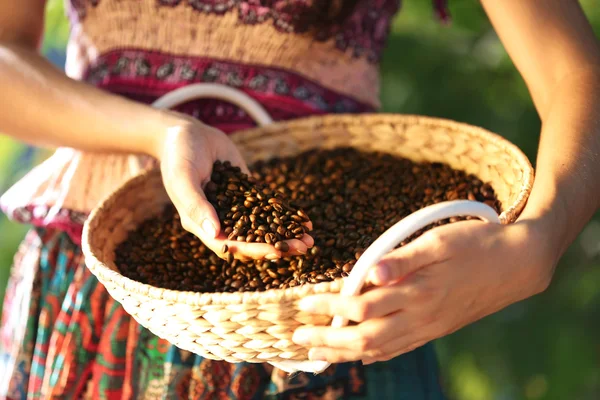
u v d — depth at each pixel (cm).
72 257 104
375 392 101
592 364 176
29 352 105
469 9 170
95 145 101
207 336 83
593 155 91
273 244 88
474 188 103
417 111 178
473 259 80
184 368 99
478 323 188
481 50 174
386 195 105
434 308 80
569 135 92
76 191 104
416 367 106
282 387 98
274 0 104
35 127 102
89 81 110
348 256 95
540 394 182
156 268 98
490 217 82
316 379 99
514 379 185
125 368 101
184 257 98
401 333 80
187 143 95
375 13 112
